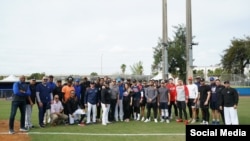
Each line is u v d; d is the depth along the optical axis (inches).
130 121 640.4
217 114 585.0
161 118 640.4
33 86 549.3
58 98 587.8
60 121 580.4
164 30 847.1
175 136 450.9
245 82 1844.2
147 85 669.9
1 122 625.3
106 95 585.0
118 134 468.4
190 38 784.3
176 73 1505.9
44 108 562.9
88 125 573.9
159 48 1585.9
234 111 506.6
